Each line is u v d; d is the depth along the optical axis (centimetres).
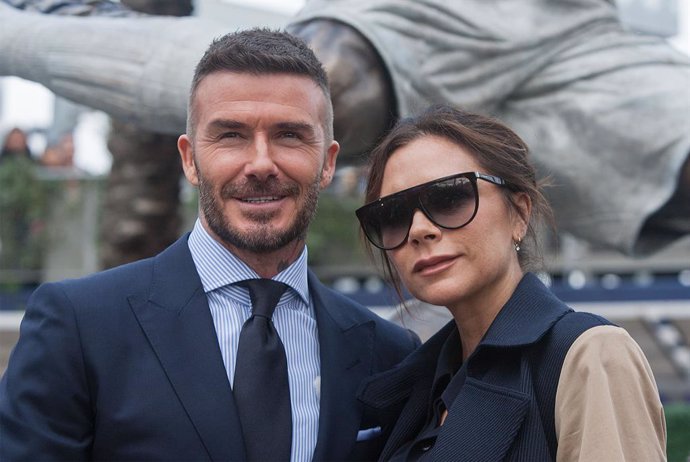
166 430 178
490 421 172
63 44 280
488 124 196
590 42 301
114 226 412
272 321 198
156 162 409
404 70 270
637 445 159
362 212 197
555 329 175
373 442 209
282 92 188
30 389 178
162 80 267
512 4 294
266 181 188
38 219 1018
